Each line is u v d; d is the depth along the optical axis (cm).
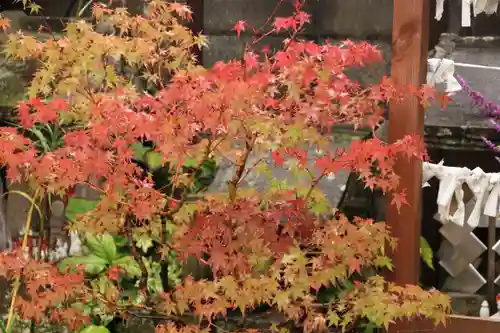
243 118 231
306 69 236
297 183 284
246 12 359
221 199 270
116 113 241
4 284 350
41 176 254
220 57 361
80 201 343
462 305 375
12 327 350
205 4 360
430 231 429
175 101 239
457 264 395
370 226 275
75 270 290
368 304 268
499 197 335
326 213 295
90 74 273
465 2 319
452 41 445
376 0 345
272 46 359
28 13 362
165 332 272
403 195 273
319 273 261
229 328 328
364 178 329
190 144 256
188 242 258
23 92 356
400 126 309
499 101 388
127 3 346
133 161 334
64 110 261
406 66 306
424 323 311
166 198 275
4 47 359
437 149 441
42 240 352
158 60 281
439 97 271
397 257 313
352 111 251
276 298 257
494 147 347
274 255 264
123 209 271
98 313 320
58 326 344
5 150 251
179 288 269
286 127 236
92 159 246
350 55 244
